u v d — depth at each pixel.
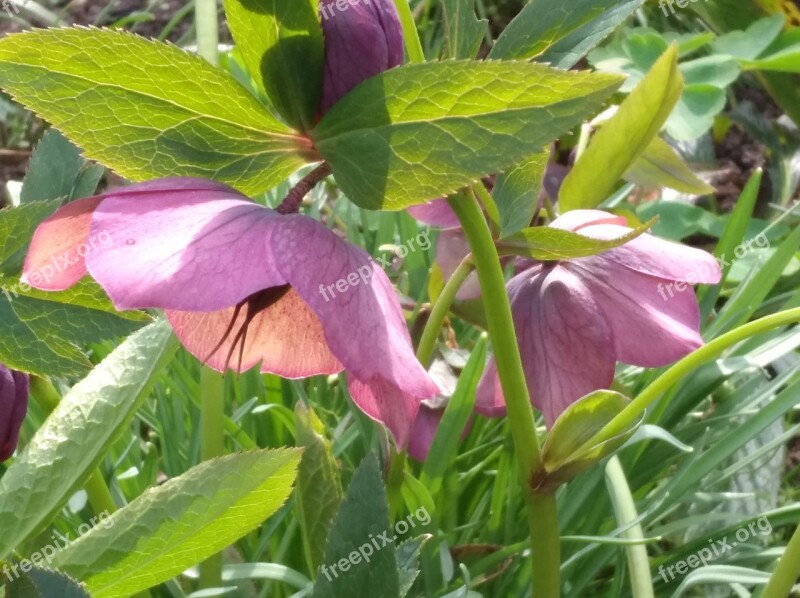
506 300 0.17
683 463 0.26
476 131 0.13
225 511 0.16
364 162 0.14
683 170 0.27
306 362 0.17
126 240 0.13
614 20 0.17
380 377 0.13
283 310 0.16
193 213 0.13
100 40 0.13
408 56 0.17
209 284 0.12
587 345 0.20
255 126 0.15
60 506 0.18
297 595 0.21
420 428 0.24
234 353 0.17
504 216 0.19
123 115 0.15
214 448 0.24
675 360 0.19
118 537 0.16
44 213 0.16
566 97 0.13
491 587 0.26
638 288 0.20
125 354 0.18
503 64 0.12
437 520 0.24
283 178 0.16
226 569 0.23
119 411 0.18
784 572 0.18
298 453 0.16
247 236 0.13
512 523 0.26
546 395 0.20
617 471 0.24
